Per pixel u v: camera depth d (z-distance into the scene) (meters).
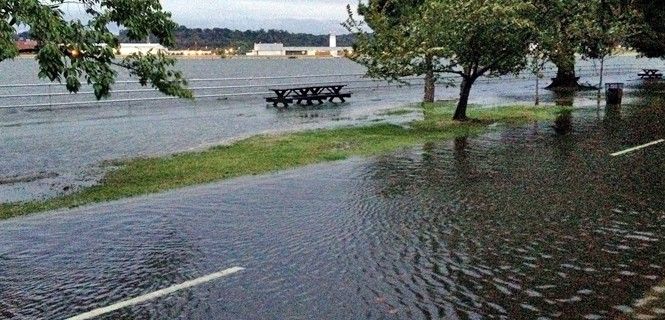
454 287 7.26
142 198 12.11
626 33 34.91
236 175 14.23
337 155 16.70
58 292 7.39
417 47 22.09
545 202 11.25
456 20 21.97
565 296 6.93
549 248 8.62
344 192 12.48
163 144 19.08
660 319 6.28
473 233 9.45
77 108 30.61
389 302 6.85
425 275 7.68
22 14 11.62
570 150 16.97
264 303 6.91
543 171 14.14
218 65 140.12
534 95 37.91
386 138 19.81
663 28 39.19
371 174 14.29
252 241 9.24
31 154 17.16
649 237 9.00
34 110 29.48
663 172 13.62
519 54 23.62
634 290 7.04
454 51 22.42
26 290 7.46
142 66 14.41
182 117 26.91
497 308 6.64
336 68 116.31
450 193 12.20
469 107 30.09
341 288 7.29
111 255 8.71
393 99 36.81
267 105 33.03
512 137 19.88
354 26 24.81
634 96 34.66
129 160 16.16
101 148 18.25
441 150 17.56
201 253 8.72
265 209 11.20
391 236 9.39
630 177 13.19
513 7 22.31
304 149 17.66
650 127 21.30
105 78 12.98
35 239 9.52
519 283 7.35
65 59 12.72
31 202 11.78
